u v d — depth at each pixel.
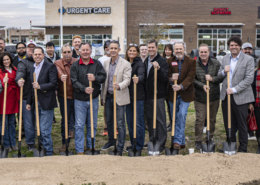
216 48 28.09
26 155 4.73
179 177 3.39
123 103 4.66
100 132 6.29
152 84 4.80
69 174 3.50
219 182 3.26
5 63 4.93
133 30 27.81
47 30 27.38
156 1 27.56
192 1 27.58
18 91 5.01
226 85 4.66
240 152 4.46
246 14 27.84
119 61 4.70
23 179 3.37
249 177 3.37
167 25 27.02
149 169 3.63
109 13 27.33
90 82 4.43
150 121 4.97
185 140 5.67
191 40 27.97
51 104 4.48
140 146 5.01
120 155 4.42
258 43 28.19
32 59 4.98
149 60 4.84
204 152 4.44
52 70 4.52
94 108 4.73
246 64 4.48
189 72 4.76
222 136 5.93
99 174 3.49
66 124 4.54
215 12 27.67
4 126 4.55
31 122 4.95
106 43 5.91
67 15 27.45
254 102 4.91
